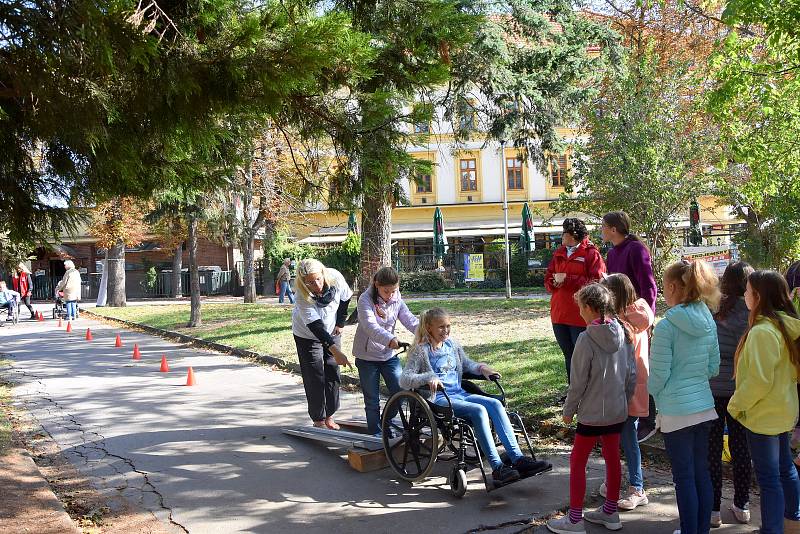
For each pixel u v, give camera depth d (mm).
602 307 4949
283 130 7008
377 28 6375
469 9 13695
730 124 14078
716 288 4637
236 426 8336
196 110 5020
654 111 18812
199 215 19203
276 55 4750
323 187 7012
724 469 6027
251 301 31141
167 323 21438
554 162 17672
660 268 19266
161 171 6219
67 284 26141
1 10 4531
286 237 40656
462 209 44906
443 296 31312
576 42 16031
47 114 4996
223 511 5598
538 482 6031
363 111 5875
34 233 6418
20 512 5441
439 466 6578
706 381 4648
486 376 6219
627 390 5039
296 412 8992
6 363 14305
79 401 10109
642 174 18703
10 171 6012
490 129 15609
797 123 13055
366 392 7172
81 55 4637
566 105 15883
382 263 14211
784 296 4539
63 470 6836
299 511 5559
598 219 21094
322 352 7789
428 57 6547
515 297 26828
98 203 6602
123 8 4512
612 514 5012
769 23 10688
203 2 5008
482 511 5438
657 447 6504
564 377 9211
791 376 4492
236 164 6848
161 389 10812
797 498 4641
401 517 5371
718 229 38594
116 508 5734
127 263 44562
